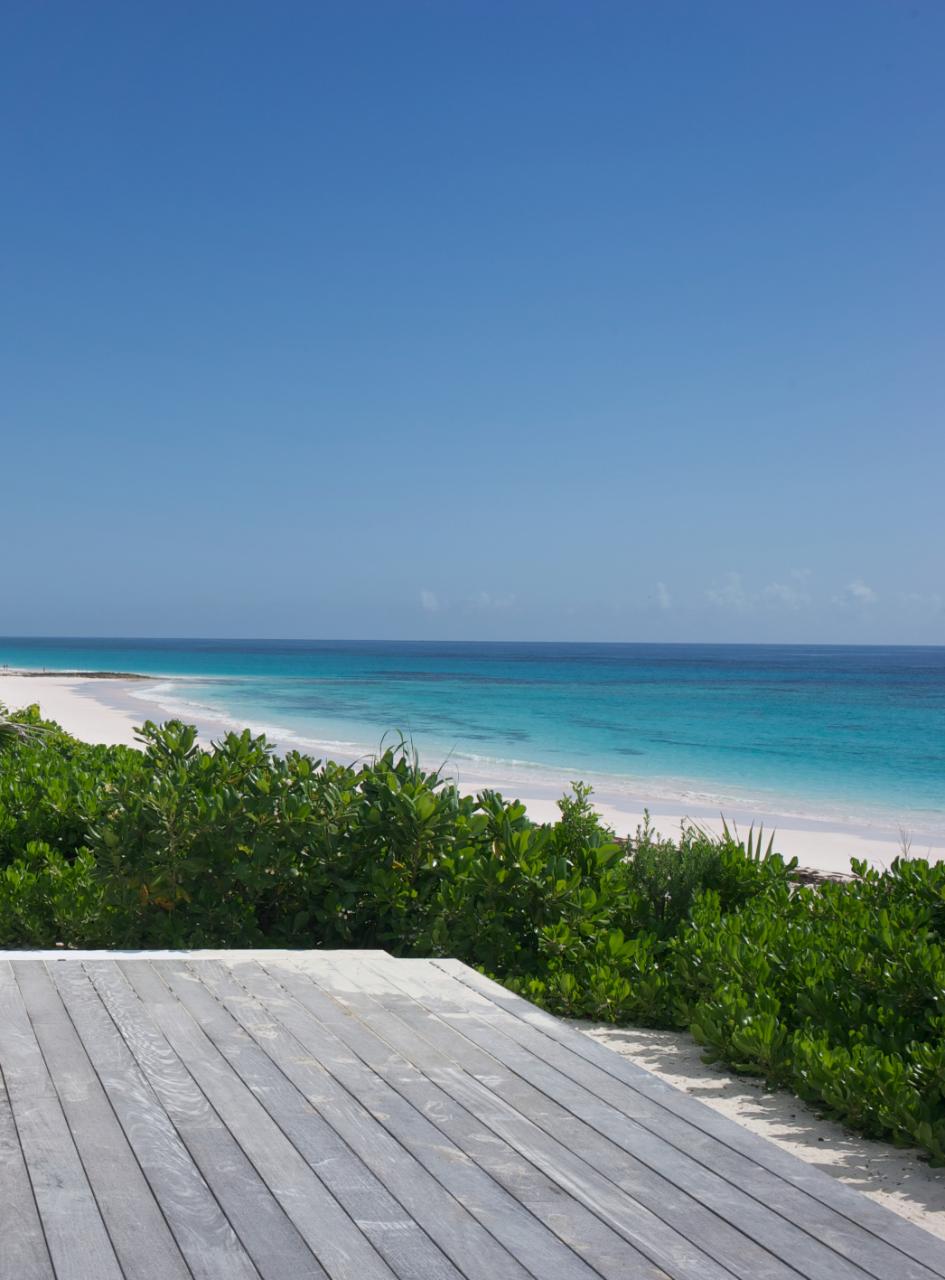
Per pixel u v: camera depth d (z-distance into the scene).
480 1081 3.76
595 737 37.81
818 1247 2.69
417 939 6.94
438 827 7.14
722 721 48.16
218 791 7.19
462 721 44.66
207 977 4.98
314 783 7.48
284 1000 4.66
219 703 55.41
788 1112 5.29
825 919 7.51
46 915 7.87
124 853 6.99
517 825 7.29
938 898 7.45
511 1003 4.69
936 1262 2.63
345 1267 2.52
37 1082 3.62
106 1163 3.03
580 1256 2.61
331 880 7.09
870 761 30.64
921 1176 4.58
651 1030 6.59
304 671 117.88
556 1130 3.36
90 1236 2.62
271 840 7.01
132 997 4.62
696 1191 2.97
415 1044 4.13
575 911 7.04
